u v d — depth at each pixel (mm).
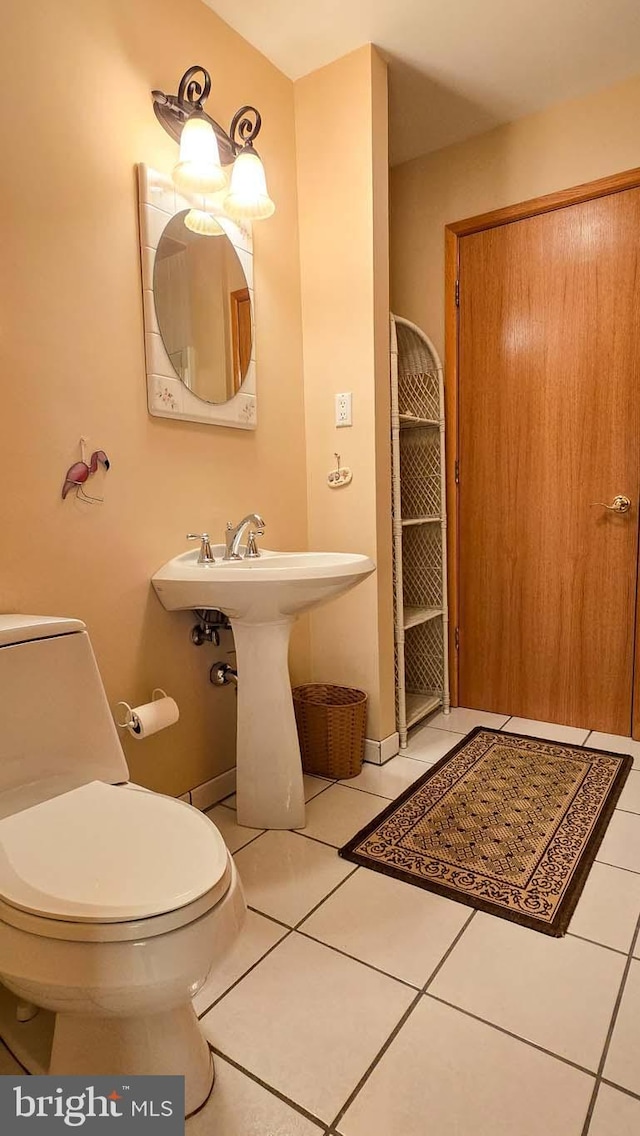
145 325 1601
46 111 1351
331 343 2148
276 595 1514
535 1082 977
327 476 2217
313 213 2135
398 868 1537
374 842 1654
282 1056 1034
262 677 1707
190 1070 944
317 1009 1126
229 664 1953
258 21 1832
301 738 2119
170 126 1652
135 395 1590
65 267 1402
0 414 1285
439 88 2170
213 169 1574
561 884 1459
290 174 2127
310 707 2062
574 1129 903
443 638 2664
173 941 783
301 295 2201
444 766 2123
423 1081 983
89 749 1194
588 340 2303
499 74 2102
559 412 2389
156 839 955
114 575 1554
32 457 1351
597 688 2414
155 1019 926
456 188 2518
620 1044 1041
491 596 2627
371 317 2049
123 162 1532
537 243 2371
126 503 1578
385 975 1202
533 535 2496
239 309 1899
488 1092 963
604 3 1779
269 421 2074
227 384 1860
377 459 2105
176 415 1685
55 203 1376
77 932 769
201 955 801
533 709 2572
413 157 2607
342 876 1512
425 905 1400
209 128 1568
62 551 1426
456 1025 1085
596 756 2176
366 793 1950
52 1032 1092
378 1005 1132
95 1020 919
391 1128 911
